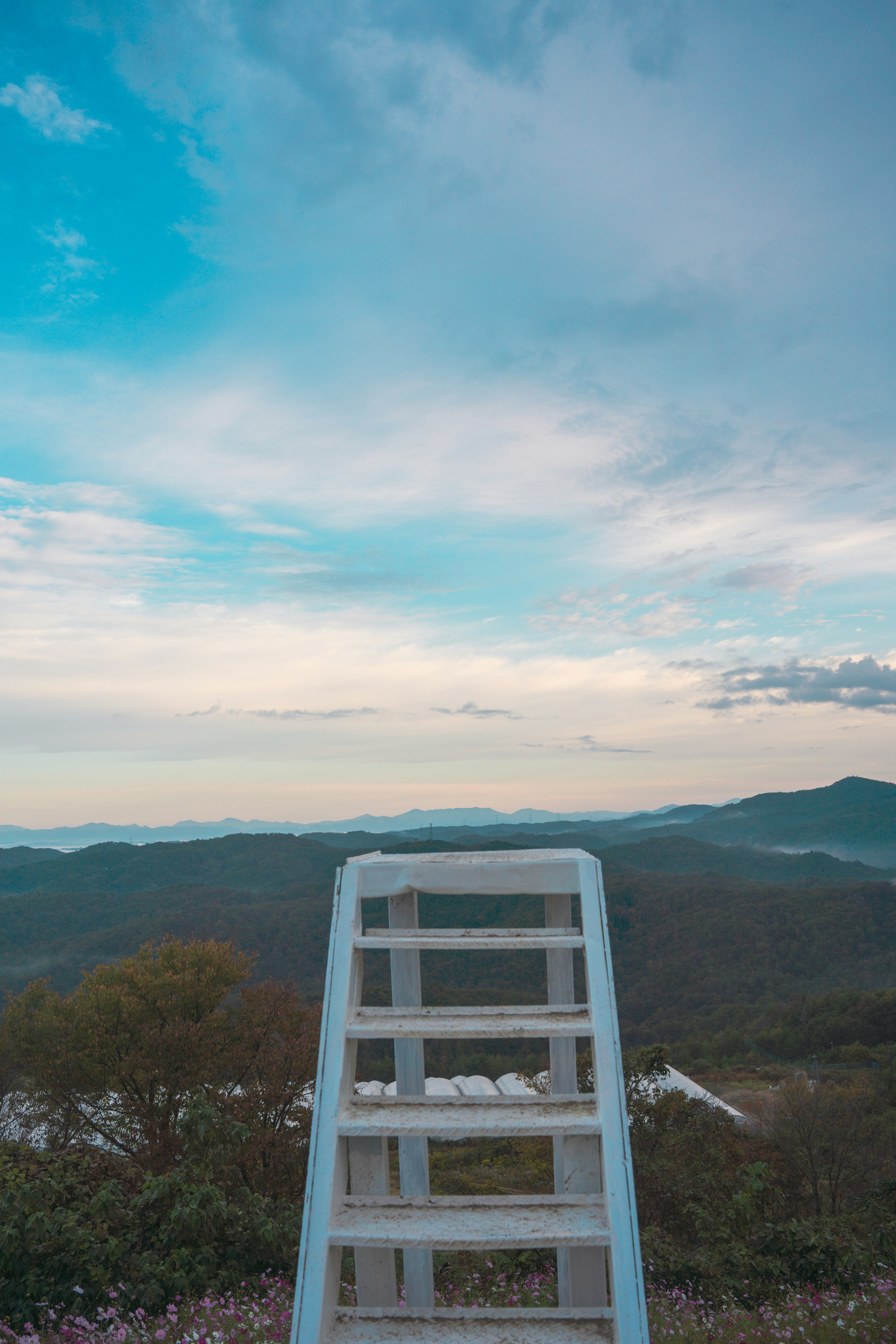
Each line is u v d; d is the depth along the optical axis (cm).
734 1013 10288
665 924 15162
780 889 15925
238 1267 562
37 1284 475
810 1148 1545
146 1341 414
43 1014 2464
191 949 2770
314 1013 2342
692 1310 573
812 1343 466
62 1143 2077
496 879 293
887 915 13738
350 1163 282
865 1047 6838
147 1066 2186
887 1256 703
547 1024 270
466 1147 2394
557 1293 584
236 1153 864
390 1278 284
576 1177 266
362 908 308
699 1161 1101
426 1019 279
